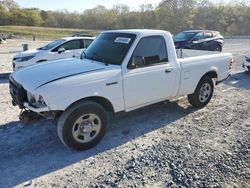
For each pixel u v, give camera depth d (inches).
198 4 2741.1
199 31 643.5
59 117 171.2
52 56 434.0
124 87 190.1
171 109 257.0
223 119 235.6
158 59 210.8
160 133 206.2
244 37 1774.1
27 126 211.8
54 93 160.9
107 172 155.6
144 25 3122.5
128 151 179.0
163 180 148.9
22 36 1695.4
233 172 156.2
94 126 180.5
